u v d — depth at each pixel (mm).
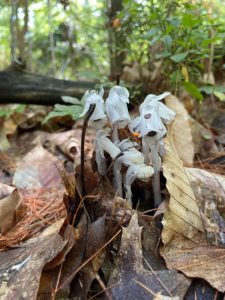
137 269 113
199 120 247
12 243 134
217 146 225
